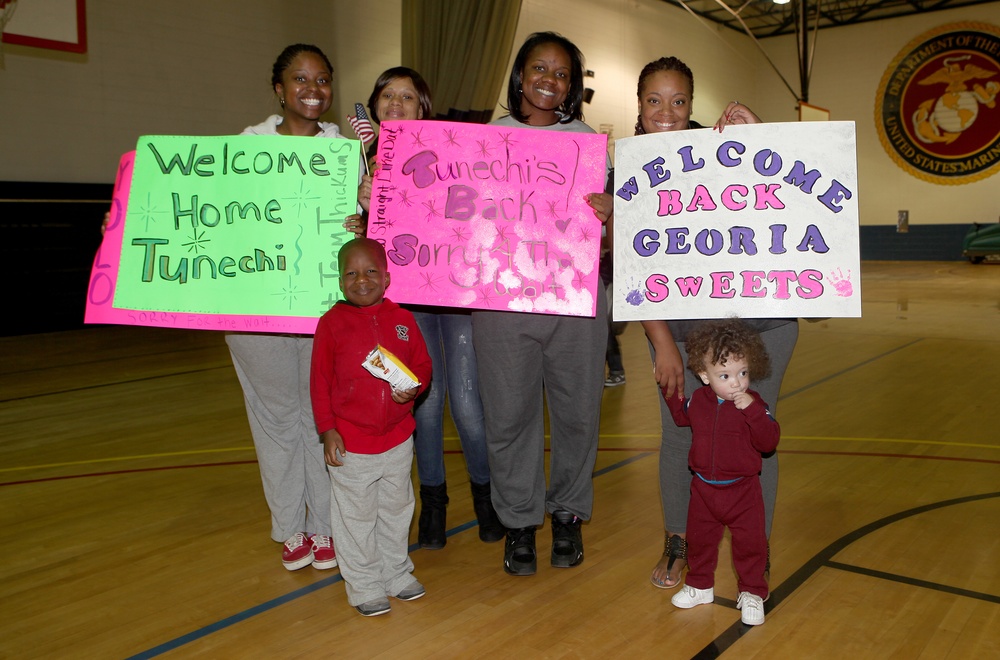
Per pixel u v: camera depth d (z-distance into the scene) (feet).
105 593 8.77
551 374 8.90
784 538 9.84
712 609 8.03
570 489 9.12
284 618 8.06
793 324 8.29
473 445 9.78
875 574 8.73
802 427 15.49
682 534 8.56
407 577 8.48
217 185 9.04
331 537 9.41
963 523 10.16
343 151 8.92
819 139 8.05
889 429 15.14
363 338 7.99
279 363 9.00
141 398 19.79
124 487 12.73
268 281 8.86
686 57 62.90
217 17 35.06
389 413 7.93
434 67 36.94
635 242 8.44
